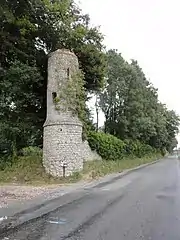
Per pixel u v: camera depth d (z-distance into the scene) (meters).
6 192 16.80
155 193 16.11
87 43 28.89
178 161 55.31
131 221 9.81
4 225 9.24
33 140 28.59
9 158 26.16
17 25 25.28
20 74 24.66
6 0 24.36
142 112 55.34
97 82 30.22
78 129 24.56
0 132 25.80
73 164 23.81
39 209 11.82
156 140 73.62
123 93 51.75
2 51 25.91
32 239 7.77
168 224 9.44
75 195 15.64
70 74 25.16
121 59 52.69
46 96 27.12
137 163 44.09
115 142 41.69
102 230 8.67
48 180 22.31
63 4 25.61
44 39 27.25
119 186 19.17
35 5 24.81
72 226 9.13
